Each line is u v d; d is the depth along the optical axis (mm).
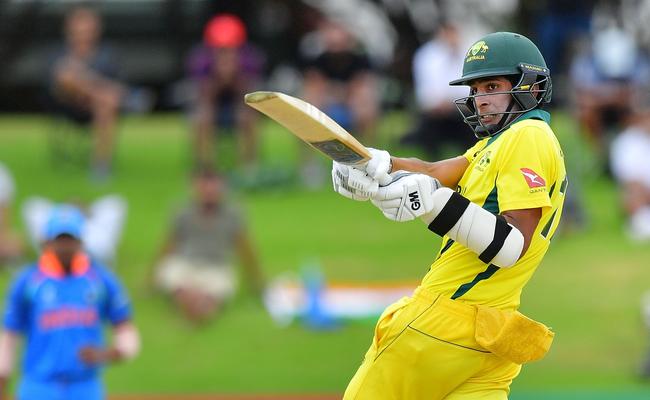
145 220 47656
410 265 43312
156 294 40469
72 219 25359
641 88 52938
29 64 71688
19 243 42750
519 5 66375
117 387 34406
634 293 40656
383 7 67562
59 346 24984
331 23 54938
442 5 67375
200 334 38156
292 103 13812
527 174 15039
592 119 53562
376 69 54406
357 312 39219
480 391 15859
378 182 14898
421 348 15797
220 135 54656
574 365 36281
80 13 53594
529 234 14992
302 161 53125
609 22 60438
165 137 64000
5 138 62500
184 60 71188
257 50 65812
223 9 67312
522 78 15367
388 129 59656
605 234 46562
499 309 15656
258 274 40625
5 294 39344
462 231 14789
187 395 34000
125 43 72250
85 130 55781
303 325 38781
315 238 46188
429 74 49906
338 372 35344
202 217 40188
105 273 25922
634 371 35781
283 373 35312
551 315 39344
